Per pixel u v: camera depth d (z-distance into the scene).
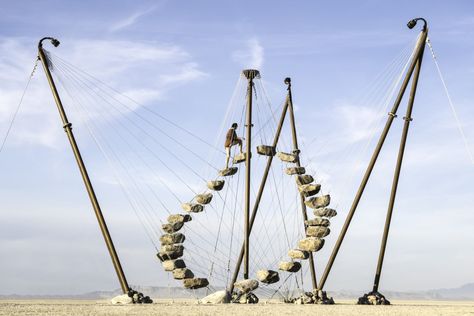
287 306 40.06
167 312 32.09
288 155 46.22
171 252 43.53
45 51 44.84
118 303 43.50
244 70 46.44
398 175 44.97
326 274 44.47
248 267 45.16
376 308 39.56
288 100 49.41
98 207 44.00
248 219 45.38
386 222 45.28
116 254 44.03
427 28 42.78
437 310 38.53
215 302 44.25
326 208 43.41
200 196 45.03
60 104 44.50
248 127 46.19
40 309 34.62
